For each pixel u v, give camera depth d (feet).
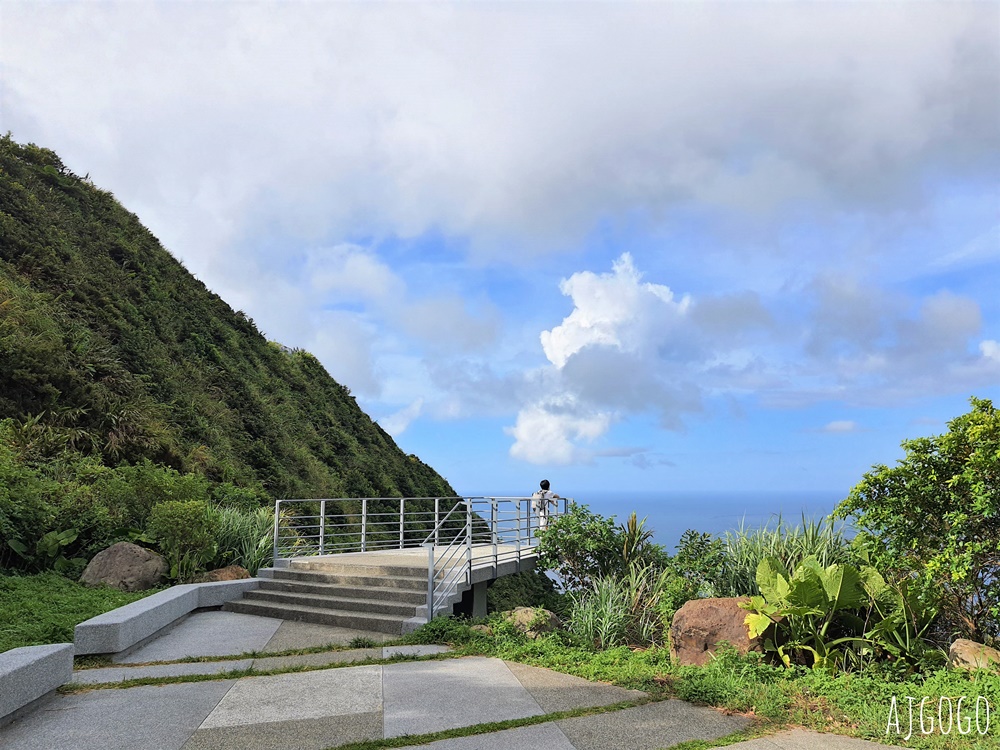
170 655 25.90
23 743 16.65
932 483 22.31
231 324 100.58
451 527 91.61
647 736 17.01
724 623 24.14
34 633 25.43
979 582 22.04
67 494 38.81
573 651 26.32
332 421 99.40
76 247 75.61
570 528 40.27
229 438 69.82
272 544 42.93
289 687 21.56
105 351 61.57
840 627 24.34
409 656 25.61
